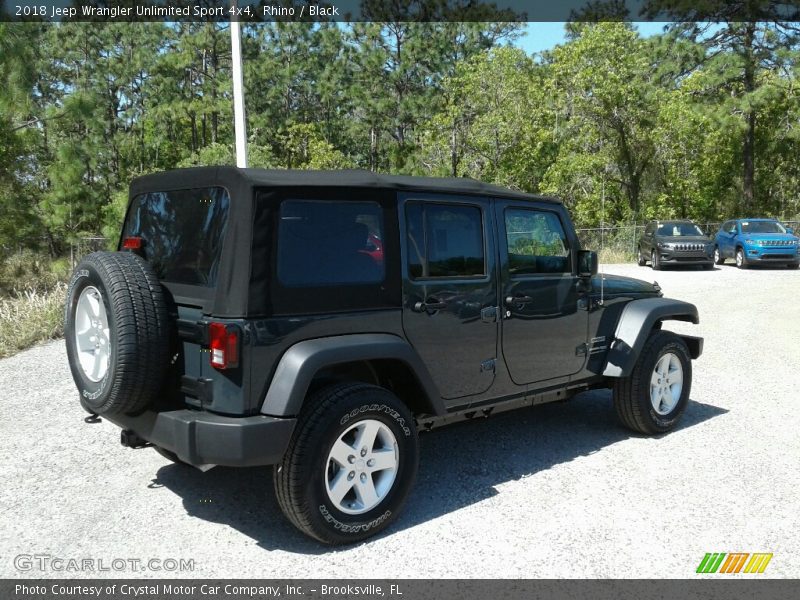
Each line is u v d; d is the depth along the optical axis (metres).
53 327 10.41
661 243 23.78
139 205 4.60
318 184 3.94
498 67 30.25
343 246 4.03
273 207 3.76
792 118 34.28
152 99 33.97
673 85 36.16
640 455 5.43
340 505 3.89
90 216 19.98
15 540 4.00
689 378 6.09
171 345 3.98
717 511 4.38
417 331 4.34
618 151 31.48
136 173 33.34
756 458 5.34
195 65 32.47
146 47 33.50
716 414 6.57
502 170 30.08
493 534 4.08
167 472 5.05
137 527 4.18
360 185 4.12
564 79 30.44
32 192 18.77
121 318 3.73
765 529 4.13
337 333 3.97
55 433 5.89
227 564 3.75
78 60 32.22
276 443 3.64
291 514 3.80
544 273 5.19
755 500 4.55
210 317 3.74
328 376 4.23
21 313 10.88
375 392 4.01
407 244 4.33
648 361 5.69
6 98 15.27
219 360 3.61
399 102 39.47
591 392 7.51
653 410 5.80
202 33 30.28
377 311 4.14
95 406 3.98
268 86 38.00
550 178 30.00
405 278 4.28
